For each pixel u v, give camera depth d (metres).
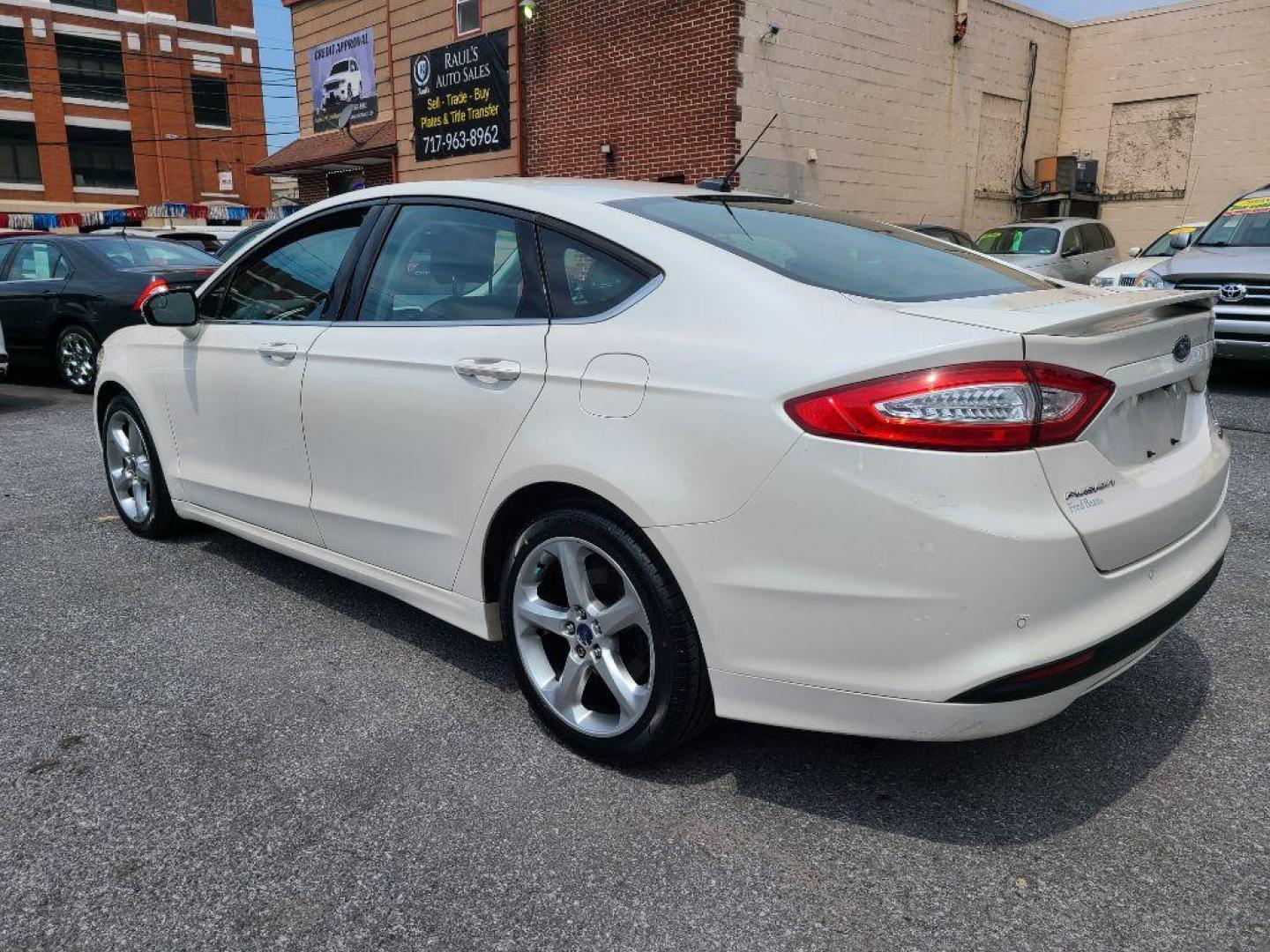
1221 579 3.86
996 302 2.36
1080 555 2.02
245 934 1.98
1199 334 2.56
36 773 2.57
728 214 2.86
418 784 2.51
